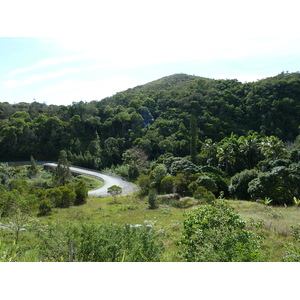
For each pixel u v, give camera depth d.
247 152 32.78
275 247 6.75
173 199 19.41
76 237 3.93
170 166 27.56
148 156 41.28
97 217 14.44
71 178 32.59
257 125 46.62
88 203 21.25
